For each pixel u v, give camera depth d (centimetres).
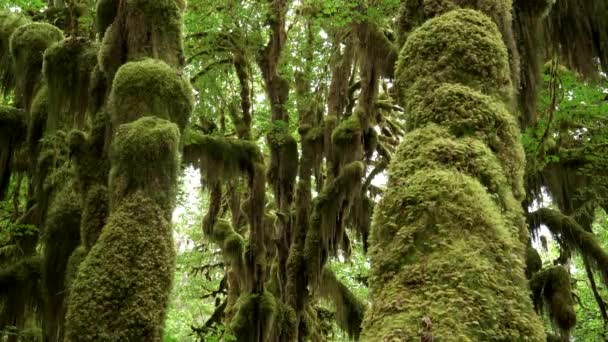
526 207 1501
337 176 1653
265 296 1573
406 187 385
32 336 1116
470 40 450
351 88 1891
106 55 830
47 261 927
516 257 361
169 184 722
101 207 779
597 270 1449
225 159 1562
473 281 335
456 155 396
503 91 450
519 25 654
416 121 434
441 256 348
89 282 654
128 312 645
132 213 690
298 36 1730
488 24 465
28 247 1286
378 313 344
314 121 1814
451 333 315
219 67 1741
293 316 1585
